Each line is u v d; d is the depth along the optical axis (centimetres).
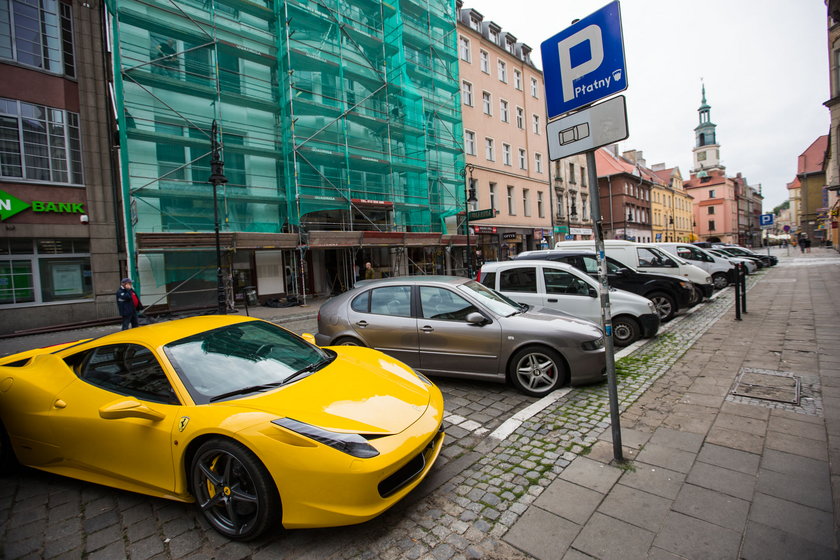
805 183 5559
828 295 1110
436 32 2491
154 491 277
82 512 288
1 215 1205
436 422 288
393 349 527
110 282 1406
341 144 1831
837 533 229
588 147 303
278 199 1683
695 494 272
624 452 331
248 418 250
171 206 1477
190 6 1563
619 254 1088
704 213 8112
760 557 216
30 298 1273
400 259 2253
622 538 236
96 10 1403
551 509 265
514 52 3134
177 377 284
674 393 456
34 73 1281
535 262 709
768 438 340
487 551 232
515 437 370
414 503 281
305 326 1099
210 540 254
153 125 1458
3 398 333
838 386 446
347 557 232
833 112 2555
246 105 1662
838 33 2456
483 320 484
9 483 331
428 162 2295
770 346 629
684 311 1007
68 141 1337
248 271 1709
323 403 273
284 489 234
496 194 2831
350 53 2038
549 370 477
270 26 1792
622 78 285
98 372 317
